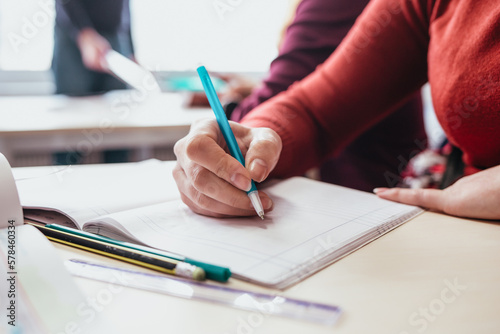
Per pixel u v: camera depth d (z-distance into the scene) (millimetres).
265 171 435
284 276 320
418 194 499
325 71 749
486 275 336
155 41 1639
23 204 474
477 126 576
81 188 557
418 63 723
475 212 459
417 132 1122
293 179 592
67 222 455
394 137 1104
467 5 571
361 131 781
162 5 1615
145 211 448
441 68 609
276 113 680
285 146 625
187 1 1621
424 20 674
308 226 417
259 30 1676
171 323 268
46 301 281
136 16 1616
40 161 1481
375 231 415
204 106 1462
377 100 736
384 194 517
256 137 491
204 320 271
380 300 297
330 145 729
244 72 1704
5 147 1228
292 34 989
